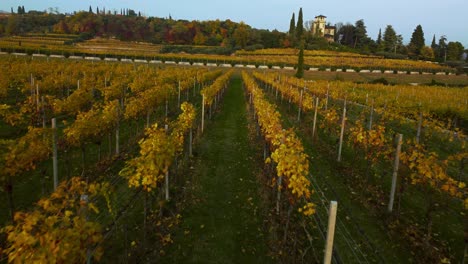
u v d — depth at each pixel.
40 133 7.43
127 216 7.17
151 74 29.92
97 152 11.42
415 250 6.50
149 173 6.11
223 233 6.77
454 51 98.88
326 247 4.34
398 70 66.44
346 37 112.69
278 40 93.38
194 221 7.18
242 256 6.05
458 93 31.16
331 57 77.81
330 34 121.94
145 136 13.43
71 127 8.53
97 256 3.95
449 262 6.08
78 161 10.39
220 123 17.41
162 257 5.91
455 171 10.93
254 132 15.25
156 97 14.70
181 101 23.80
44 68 27.34
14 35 90.06
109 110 10.75
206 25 100.19
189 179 9.47
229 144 13.41
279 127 9.20
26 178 8.88
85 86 20.47
